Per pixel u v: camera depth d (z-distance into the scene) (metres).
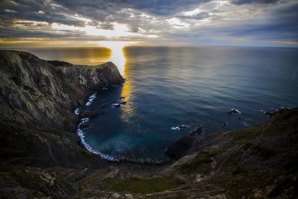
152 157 66.62
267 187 18.62
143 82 168.62
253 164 30.67
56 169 49.19
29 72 95.38
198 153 55.16
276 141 34.16
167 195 25.75
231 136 63.84
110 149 71.19
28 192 23.30
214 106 108.75
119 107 109.69
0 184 23.86
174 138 77.69
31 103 80.31
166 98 124.44
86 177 48.41
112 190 38.47
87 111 100.00
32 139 54.81
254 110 102.12
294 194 16.48
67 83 117.25
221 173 34.84
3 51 90.00
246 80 170.75
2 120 60.09
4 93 73.12
